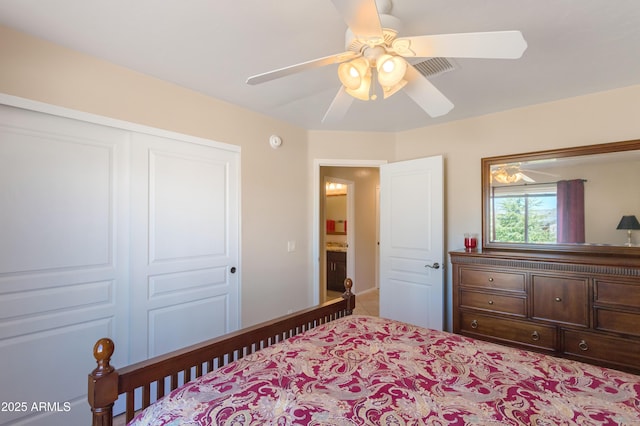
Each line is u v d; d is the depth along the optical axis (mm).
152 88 2281
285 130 3326
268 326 1636
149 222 2297
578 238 2613
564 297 2262
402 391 1093
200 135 2574
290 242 3363
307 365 1289
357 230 5395
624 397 1052
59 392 1876
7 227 1712
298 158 3469
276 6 1509
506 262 2492
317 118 3209
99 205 2055
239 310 2867
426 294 3230
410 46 1275
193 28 1696
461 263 2738
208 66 2123
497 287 2545
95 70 2006
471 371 1244
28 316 1775
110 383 1043
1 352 1688
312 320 1898
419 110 2979
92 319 2018
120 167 2154
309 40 1813
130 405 1100
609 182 2498
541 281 2355
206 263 2645
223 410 976
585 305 2182
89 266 2010
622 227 2443
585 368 1270
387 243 3553
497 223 2988
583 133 2617
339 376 1201
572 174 2652
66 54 1890
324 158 3598
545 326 2330
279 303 3236
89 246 2010
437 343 1531
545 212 2766
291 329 1765
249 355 1388
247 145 2947
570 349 2234
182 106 2459
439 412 971
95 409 1017
